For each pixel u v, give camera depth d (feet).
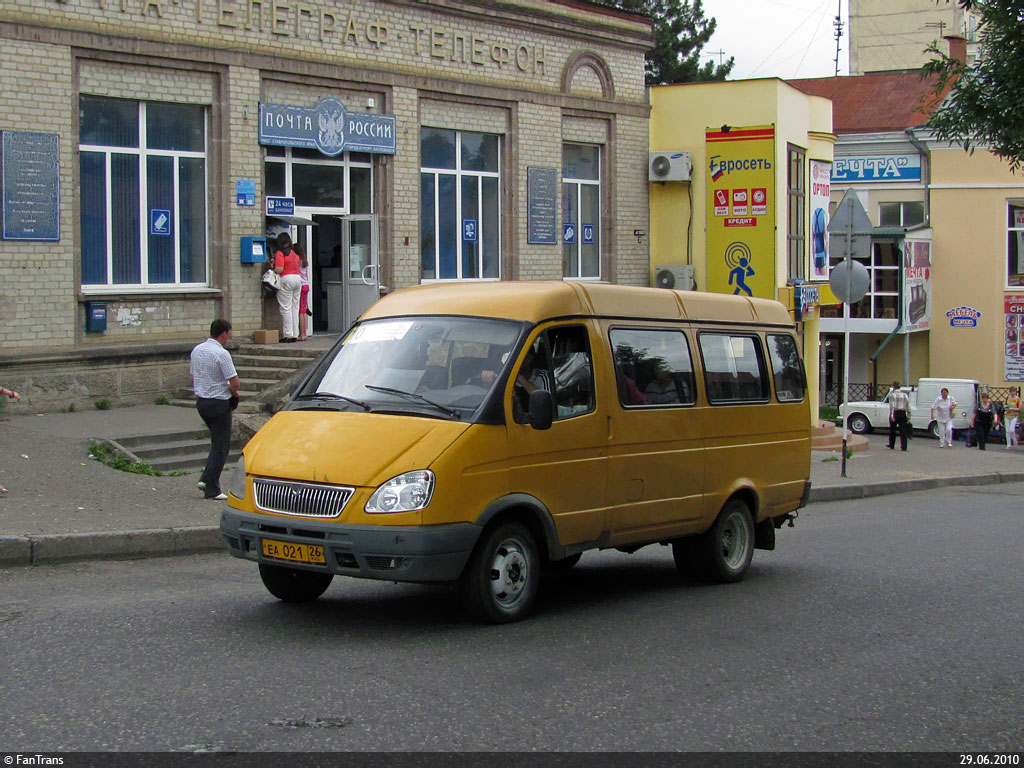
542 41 77.05
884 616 28.99
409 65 68.90
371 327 28.60
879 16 180.86
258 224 61.77
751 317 34.88
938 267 142.10
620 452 28.66
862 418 130.82
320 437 24.99
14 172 52.19
